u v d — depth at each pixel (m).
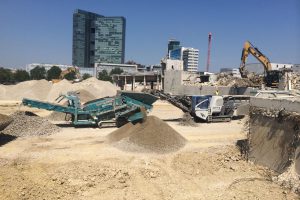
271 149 11.66
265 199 9.15
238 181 10.56
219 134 17.98
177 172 11.27
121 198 9.00
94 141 15.37
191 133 18.17
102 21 184.25
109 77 97.31
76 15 182.75
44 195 8.80
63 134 16.83
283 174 10.55
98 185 9.79
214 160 12.55
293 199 9.13
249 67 48.44
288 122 10.97
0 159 12.14
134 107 18.08
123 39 188.25
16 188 9.03
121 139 14.70
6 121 14.51
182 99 22.83
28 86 38.44
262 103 12.22
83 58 188.25
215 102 22.12
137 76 63.88
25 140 15.25
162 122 15.09
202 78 52.44
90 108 18.62
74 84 41.81
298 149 10.45
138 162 12.21
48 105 17.88
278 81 33.12
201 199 9.13
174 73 51.41
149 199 9.04
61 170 10.98
